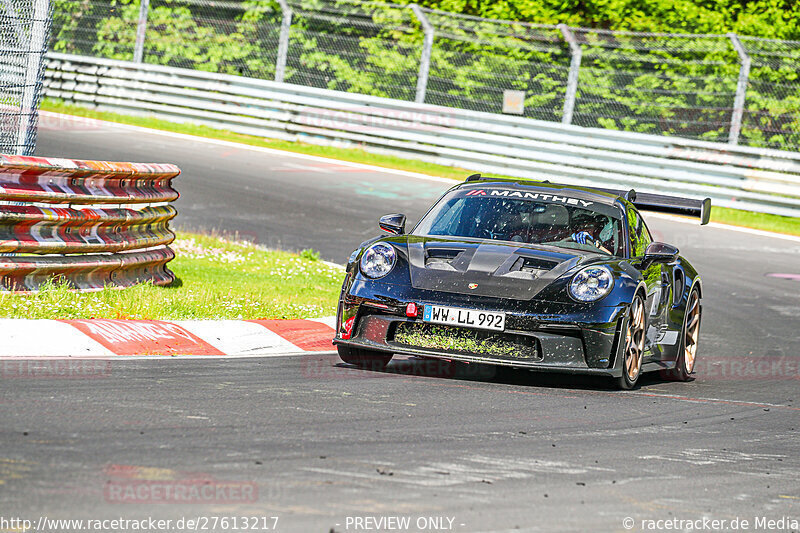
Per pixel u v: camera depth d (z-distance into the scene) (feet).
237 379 72.28
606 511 46.39
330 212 190.49
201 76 276.21
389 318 79.00
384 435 57.67
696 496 50.67
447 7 293.43
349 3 288.92
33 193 91.71
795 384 97.19
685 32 298.97
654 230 204.33
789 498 52.06
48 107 286.25
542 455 56.18
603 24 301.43
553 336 77.10
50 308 88.12
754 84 269.85
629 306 79.46
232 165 226.79
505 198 92.94
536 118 278.05
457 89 282.15
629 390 83.35
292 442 54.13
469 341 77.87
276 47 297.33
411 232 90.84
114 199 100.37
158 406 60.34
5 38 110.22
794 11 297.94
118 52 306.14
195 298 102.94
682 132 273.33
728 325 132.46
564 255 82.94
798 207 225.35
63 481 43.57
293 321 100.12
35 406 57.36
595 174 239.09
